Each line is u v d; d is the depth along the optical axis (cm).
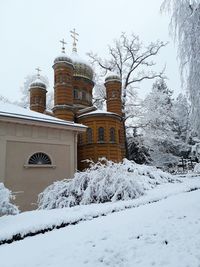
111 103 3034
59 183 939
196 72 708
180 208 670
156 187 1143
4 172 1255
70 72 2816
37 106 3266
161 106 3378
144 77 3581
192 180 1562
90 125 2548
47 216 593
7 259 377
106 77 3147
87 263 365
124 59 3647
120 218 591
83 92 3147
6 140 1300
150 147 3284
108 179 891
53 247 421
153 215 606
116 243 436
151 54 3584
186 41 732
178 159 3597
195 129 755
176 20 781
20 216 614
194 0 747
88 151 2477
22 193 1297
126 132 3481
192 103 736
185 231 490
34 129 1432
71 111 2694
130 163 1317
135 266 359
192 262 363
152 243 438
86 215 611
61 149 1540
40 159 1434
